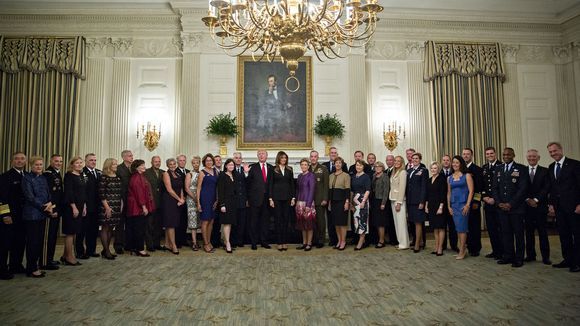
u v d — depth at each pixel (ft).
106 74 26.40
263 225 20.40
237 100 26.07
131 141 25.93
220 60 26.35
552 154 15.40
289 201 20.06
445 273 14.25
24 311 10.18
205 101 26.04
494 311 9.95
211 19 13.33
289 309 10.24
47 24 26.25
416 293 11.65
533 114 28.17
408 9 26.91
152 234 19.58
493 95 27.71
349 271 14.66
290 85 26.43
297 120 26.22
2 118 25.08
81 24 26.50
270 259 17.16
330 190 20.30
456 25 28.04
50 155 25.16
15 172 14.40
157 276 13.97
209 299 11.17
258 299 11.14
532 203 15.79
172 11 26.32
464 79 27.66
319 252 18.99
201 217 19.11
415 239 20.47
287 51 13.12
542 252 15.98
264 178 20.27
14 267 14.61
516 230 15.47
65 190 15.75
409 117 27.25
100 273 14.48
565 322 9.14
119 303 10.85
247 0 13.24
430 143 27.12
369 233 21.36
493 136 27.37
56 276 14.03
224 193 19.06
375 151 26.84
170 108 26.32
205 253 18.84
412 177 19.38
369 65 27.40
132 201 18.06
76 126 25.52
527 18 27.96
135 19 26.61
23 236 14.74
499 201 16.01
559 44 28.81
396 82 27.48
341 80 26.63
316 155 20.53
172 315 9.83
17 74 25.54
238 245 20.74
